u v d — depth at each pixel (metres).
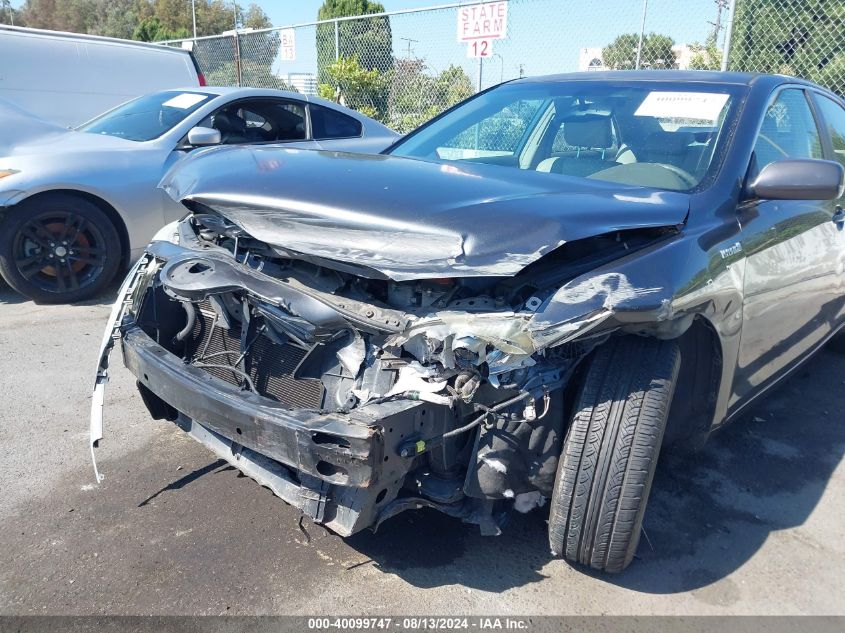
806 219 3.53
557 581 2.66
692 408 3.01
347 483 2.12
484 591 2.58
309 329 2.41
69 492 3.09
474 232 2.29
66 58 8.94
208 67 14.30
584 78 3.91
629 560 2.54
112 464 3.33
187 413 2.50
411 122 10.38
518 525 2.97
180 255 2.81
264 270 2.67
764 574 2.77
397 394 2.22
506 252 2.23
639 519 2.43
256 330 2.72
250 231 2.61
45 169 5.50
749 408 3.57
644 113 3.44
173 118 6.47
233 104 6.70
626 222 2.46
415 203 2.48
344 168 2.93
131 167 5.91
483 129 3.87
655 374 2.39
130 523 2.89
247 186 2.78
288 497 2.40
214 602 2.47
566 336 2.18
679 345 2.78
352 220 2.45
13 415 3.78
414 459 2.28
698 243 2.60
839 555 2.91
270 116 6.99
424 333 2.25
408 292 2.39
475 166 3.18
